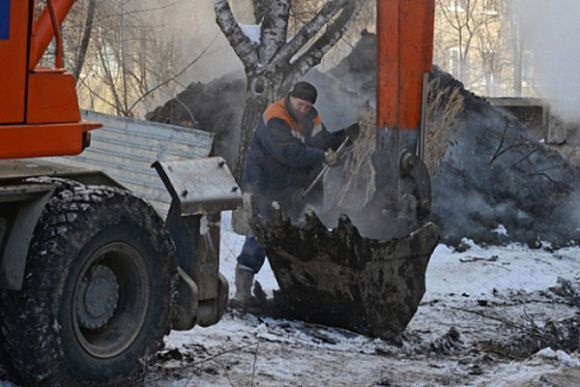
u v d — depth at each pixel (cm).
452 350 927
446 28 4878
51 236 611
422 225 924
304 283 933
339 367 790
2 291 610
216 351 801
